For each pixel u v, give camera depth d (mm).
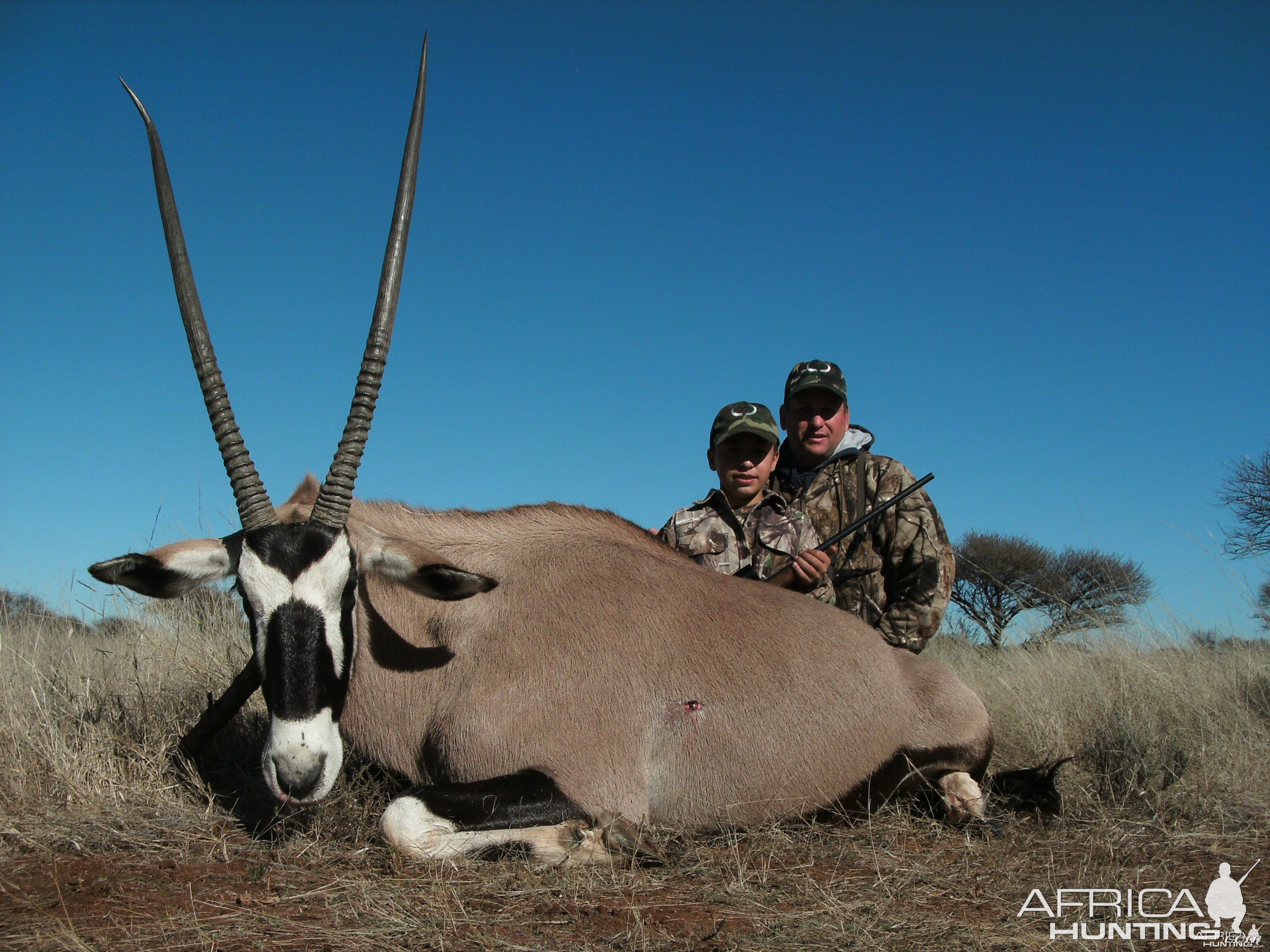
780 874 2084
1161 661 3771
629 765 2279
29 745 2393
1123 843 2281
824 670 2439
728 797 2342
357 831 2195
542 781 2199
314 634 2057
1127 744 2752
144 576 2137
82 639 3633
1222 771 2729
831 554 2852
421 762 2367
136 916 1772
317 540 2102
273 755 1994
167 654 3271
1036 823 2441
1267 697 3383
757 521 3016
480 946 1719
